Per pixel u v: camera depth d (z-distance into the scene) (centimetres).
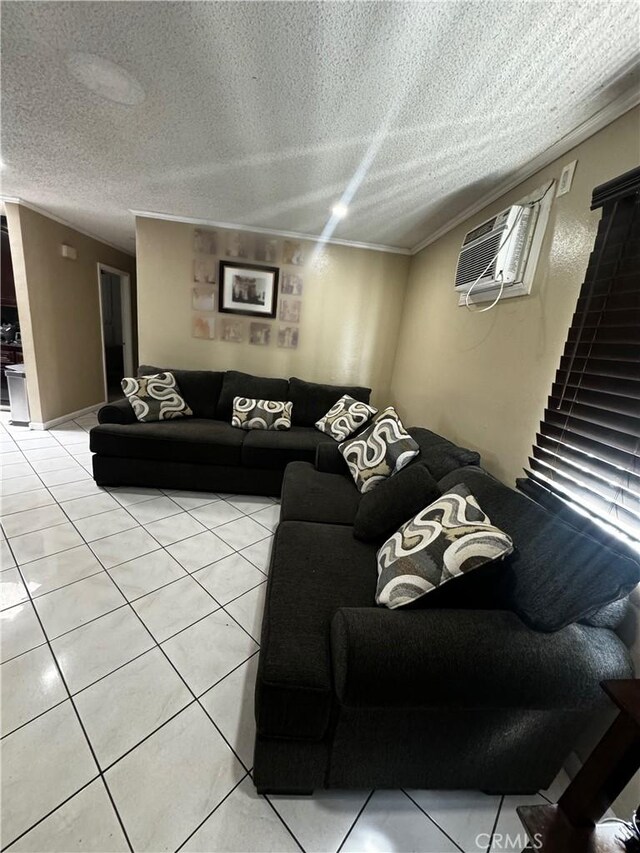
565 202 153
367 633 86
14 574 174
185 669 134
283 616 108
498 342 194
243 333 345
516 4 96
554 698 86
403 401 335
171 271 326
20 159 216
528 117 140
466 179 196
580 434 132
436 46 111
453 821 101
